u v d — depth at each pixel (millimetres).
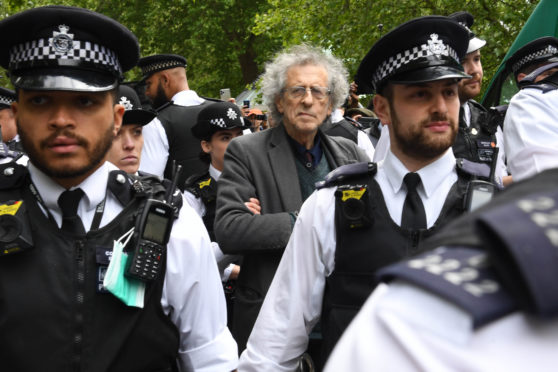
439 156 1934
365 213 1904
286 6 13812
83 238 1694
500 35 10625
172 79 4910
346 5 12609
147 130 4441
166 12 22547
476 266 584
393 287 631
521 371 527
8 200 1707
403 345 577
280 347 2000
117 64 1803
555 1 5496
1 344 1617
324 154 3064
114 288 1646
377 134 4617
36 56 1688
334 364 635
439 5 11227
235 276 3543
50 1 19812
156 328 1723
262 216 2756
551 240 525
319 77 2979
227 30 22328
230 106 3879
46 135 1653
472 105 3785
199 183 3779
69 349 1634
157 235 1714
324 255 1978
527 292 523
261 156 2943
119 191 1770
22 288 1634
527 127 2814
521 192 613
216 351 1834
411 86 1913
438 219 1879
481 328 551
